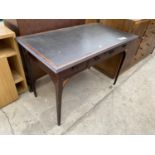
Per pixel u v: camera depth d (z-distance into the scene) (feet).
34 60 4.18
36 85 6.23
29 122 4.72
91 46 4.10
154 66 8.63
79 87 6.40
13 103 5.32
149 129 4.89
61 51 3.68
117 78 6.75
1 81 4.51
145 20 5.85
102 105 5.63
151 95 6.40
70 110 5.28
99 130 4.69
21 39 4.17
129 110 5.53
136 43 6.48
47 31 5.21
